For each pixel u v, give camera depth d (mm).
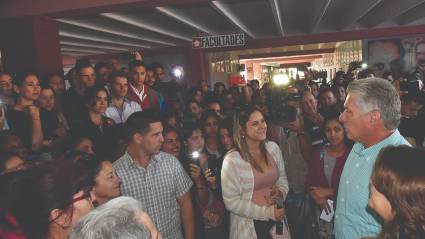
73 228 1063
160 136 2475
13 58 6367
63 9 6309
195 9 9750
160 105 5426
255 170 2768
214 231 3412
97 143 2963
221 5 8625
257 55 25188
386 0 10312
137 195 2459
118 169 2457
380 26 14211
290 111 4164
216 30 13555
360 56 16609
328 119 3203
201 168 3363
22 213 1243
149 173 2506
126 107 4484
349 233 1997
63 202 1243
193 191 2994
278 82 12070
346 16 12047
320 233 3092
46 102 4086
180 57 18000
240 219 2805
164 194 2543
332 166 3186
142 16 10078
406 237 1136
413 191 1103
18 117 3613
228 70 22547
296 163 3994
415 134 3939
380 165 1218
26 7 6289
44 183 1245
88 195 1359
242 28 11930
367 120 1880
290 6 9945
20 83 3826
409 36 15453
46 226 1241
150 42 14953
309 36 14977
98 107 3920
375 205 1312
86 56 19062
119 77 4375
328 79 30188
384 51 15773
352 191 1961
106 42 13570
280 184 2980
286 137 4098
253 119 2744
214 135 4172
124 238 986
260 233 2752
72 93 4734
